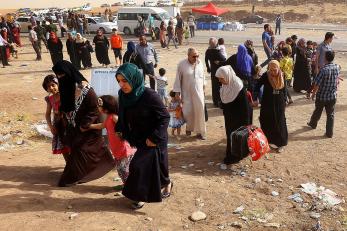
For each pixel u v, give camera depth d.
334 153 7.66
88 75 16.58
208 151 7.91
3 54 19.19
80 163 6.17
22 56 23.00
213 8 41.59
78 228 4.95
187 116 8.55
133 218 5.26
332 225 5.20
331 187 6.28
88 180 6.22
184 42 28.83
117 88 8.38
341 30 38.47
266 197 5.97
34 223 5.04
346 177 6.62
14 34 27.08
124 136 5.28
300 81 12.36
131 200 5.71
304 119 9.97
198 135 8.69
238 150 6.70
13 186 6.18
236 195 6.00
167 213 5.44
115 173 6.80
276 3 71.94
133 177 5.22
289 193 6.09
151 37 30.94
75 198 5.79
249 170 6.94
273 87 7.30
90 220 5.14
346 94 12.46
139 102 5.00
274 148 7.90
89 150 6.19
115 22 36.00
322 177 6.63
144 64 10.60
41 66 19.34
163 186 5.54
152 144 5.14
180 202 5.76
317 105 8.79
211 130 9.25
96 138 6.26
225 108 6.98
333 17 54.78
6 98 12.55
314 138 8.54
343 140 8.39
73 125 6.05
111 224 5.07
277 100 7.36
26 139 8.73
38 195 5.85
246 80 9.34
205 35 34.38
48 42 17.77
